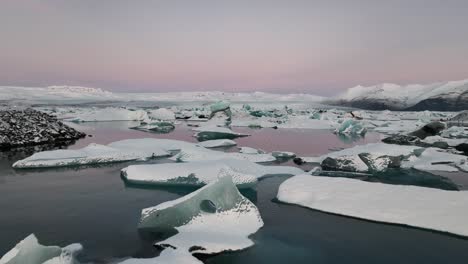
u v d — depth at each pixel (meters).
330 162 15.82
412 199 9.49
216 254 7.09
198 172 12.74
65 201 10.64
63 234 8.02
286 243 7.60
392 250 7.30
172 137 29.28
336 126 40.69
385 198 9.73
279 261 6.79
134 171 13.35
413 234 8.06
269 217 9.22
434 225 8.30
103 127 38.97
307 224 8.71
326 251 7.24
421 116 66.00
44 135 24.34
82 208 9.95
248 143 25.72
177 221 8.32
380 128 37.78
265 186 12.56
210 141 23.83
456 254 7.09
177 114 63.69
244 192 11.78
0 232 8.12
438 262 6.78
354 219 8.98
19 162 15.57
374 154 15.27
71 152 16.86
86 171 14.97
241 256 7.01
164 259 6.28
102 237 7.85
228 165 14.12
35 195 11.27
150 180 12.86
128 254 7.01
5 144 21.39
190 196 8.43
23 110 26.59
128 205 10.28
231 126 43.06
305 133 34.12
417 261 6.83
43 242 7.57
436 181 13.29
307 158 17.66
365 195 10.05
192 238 7.51
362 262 6.75
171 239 7.47
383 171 15.09
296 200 10.37
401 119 57.91
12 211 9.66
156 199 10.91
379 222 8.73
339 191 10.47
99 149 17.89
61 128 26.72
